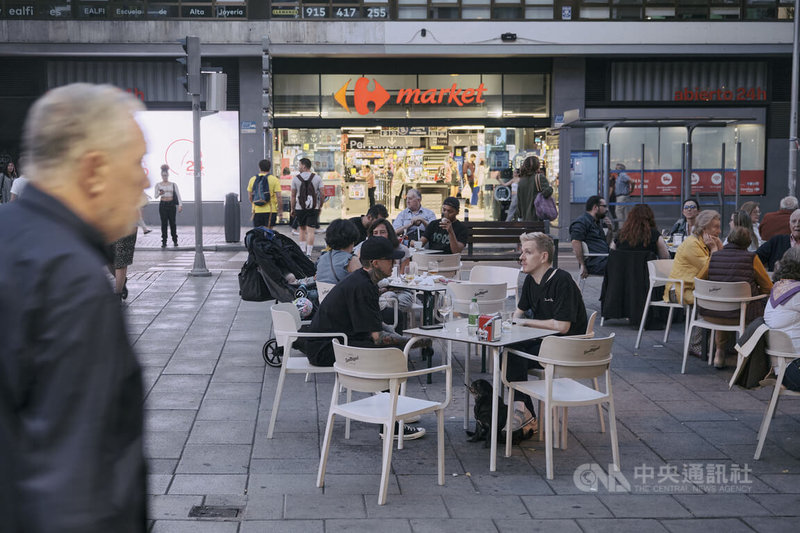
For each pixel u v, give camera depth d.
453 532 4.73
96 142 1.61
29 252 1.47
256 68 25.23
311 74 25.70
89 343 1.44
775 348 6.06
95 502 1.42
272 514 4.94
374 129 25.89
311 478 5.59
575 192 21.09
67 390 1.42
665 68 25.94
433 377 8.41
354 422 6.93
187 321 11.01
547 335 6.17
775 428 6.84
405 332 6.27
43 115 1.62
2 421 1.41
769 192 26.08
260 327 10.67
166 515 4.88
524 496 5.34
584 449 6.32
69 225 1.56
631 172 20.03
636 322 10.85
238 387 7.89
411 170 26.03
